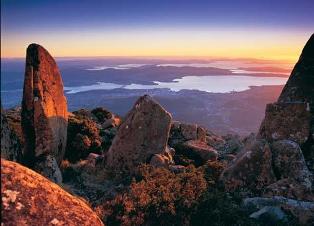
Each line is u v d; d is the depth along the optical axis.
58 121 18.41
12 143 10.37
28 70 16.91
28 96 16.64
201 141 24.72
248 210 12.73
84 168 18.78
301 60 19.80
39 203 6.93
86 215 7.57
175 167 18.72
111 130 25.64
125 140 19.30
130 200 12.59
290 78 19.94
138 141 19.33
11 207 6.48
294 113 17.31
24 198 6.74
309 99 18.77
